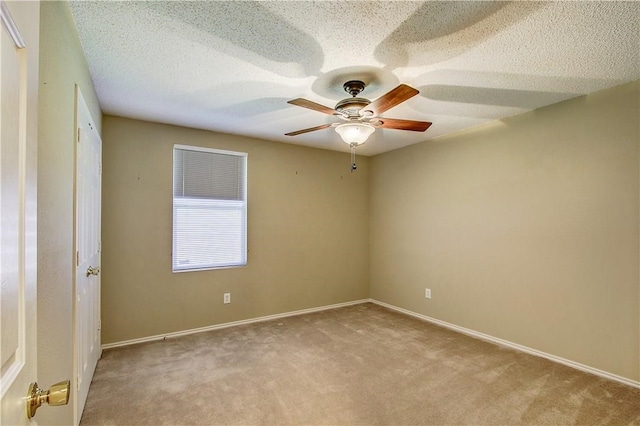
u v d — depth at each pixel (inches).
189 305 140.4
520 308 123.3
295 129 144.1
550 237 114.8
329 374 102.3
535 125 119.0
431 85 97.5
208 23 67.8
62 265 57.6
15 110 25.0
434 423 78.3
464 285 143.6
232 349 121.8
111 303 124.0
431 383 96.9
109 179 124.4
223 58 82.0
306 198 174.7
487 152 135.1
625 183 97.7
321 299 179.0
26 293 27.3
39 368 44.3
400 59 81.8
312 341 130.3
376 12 63.8
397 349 122.3
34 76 29.3
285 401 87.2
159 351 119.5
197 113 122.9
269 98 108.0
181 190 140.4
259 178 159.8
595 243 103.9
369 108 87.4
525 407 84.6
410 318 162.4
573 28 68.5
